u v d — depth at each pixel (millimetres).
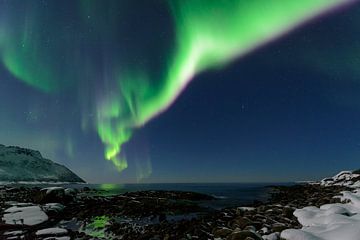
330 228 11281
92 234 15828
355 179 35781
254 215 16578
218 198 38031
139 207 24109
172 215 22203
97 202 26359
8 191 37438
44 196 24516
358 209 14641
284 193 39031
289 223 14422
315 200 20781
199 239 13375
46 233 14789
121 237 15117
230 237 11844
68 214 20844
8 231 15438
